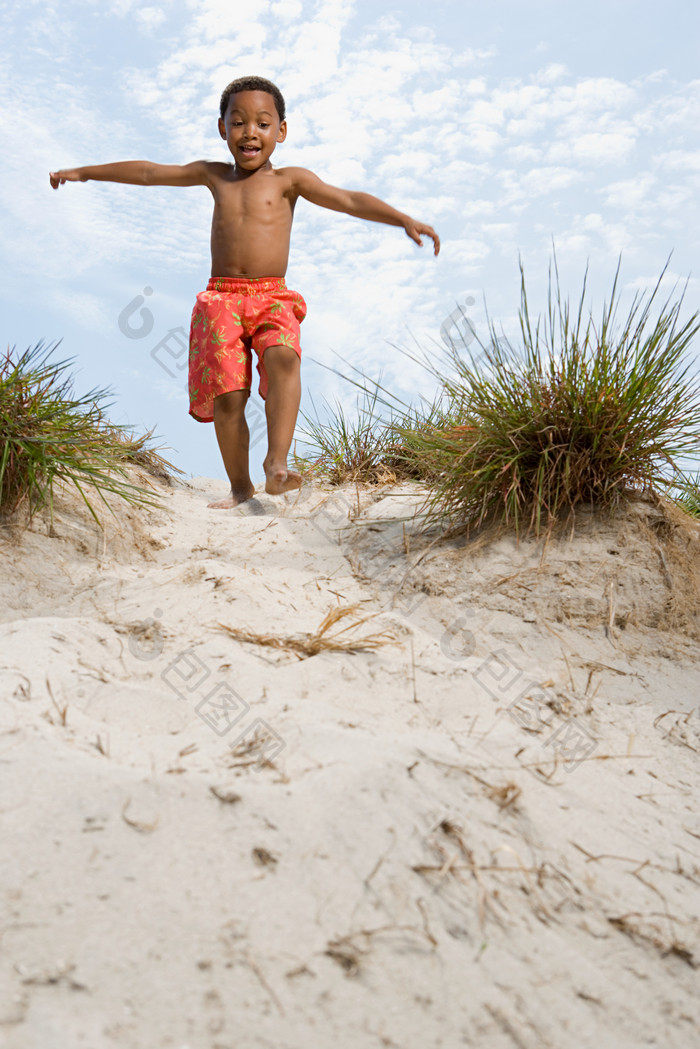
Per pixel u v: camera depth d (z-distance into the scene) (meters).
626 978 1.26
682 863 1.58
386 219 3.48
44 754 1.44
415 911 1.24
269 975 1.09
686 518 3.00
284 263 3.59
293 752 1.58
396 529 3.20
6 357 3.03
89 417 3.26
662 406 2.91
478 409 3.04
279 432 3.34
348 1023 1.05
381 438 4.18
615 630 2.61
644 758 2.03
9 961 1.05
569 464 2.88
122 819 1.30
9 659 1.83
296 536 3.22
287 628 2.26
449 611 2.64
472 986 1.15
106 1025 0.99
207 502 3.79
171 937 1.12
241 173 3.62
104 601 2.50
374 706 1.90
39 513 2.94
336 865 1.29
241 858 1.27
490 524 3.01
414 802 1.45
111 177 3.66
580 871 1.46
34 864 1.20
